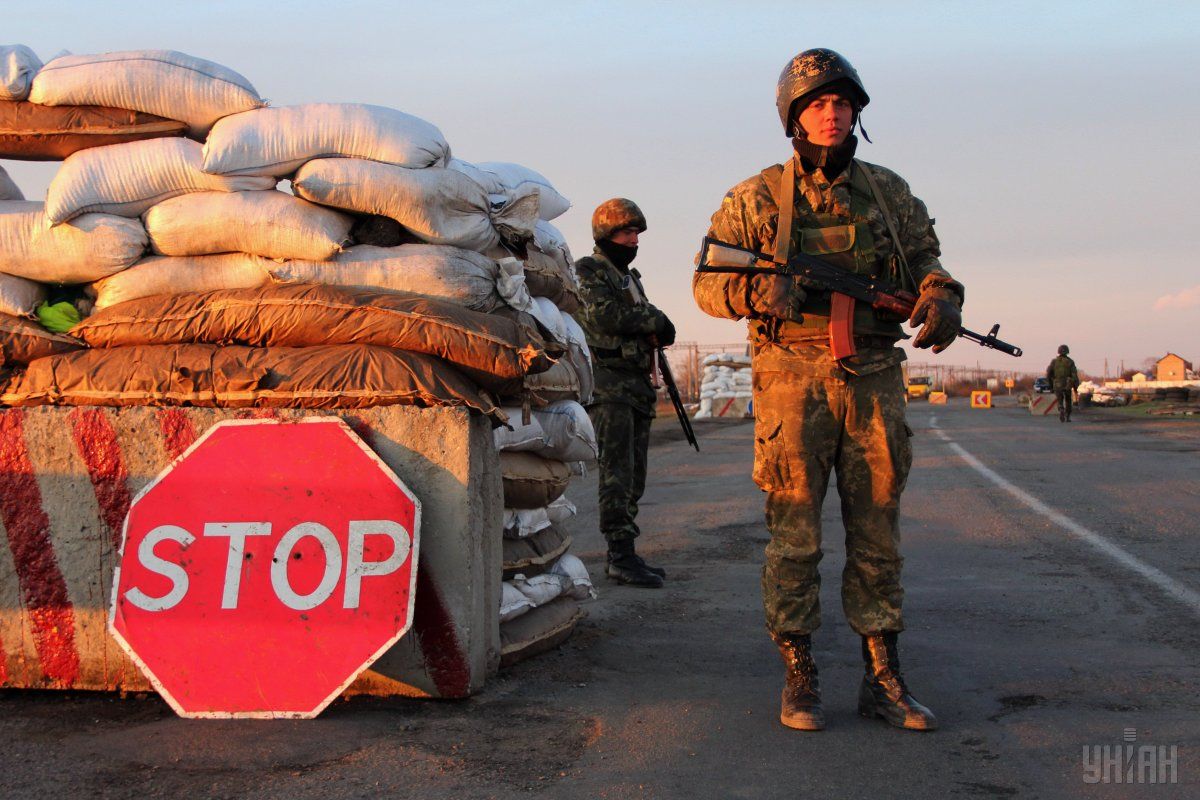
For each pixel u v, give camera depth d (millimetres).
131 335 3592
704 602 5176
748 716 3316
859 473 3338
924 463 12805
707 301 3457
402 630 3184
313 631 3207
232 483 3330
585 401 5031
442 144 3799
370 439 3389
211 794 2633
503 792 2662
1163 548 6430
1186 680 3660
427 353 3510
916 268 3496
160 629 3238
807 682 3256
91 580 3416
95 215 3664
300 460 3330
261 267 3709
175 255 3742
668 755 2947
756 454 3381
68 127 3688
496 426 3689
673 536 7414
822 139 3344
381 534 3264
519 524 4238
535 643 4035
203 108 3705
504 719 3244
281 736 3041
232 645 3215
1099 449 14867
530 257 4559
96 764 2828
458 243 3848
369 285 3684
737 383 31734
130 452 3416
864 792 2688
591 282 5797
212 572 3268
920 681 3723
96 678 3414
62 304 3779
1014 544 6676
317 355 3490
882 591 3346
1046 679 3707
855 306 3324
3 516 3449
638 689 3619
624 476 5695
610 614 4898
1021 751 2986
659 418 31469
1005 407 44031
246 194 3662
